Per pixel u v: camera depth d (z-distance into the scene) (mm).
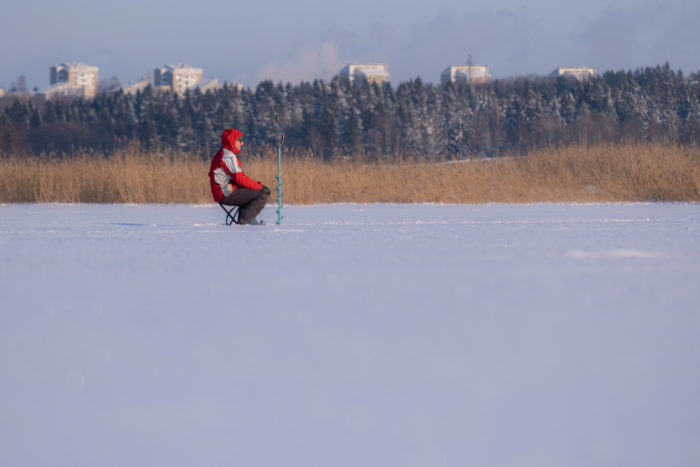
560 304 10836
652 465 5172
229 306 10789
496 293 11875
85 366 7543
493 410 6215
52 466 5176
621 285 12703
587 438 5656
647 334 8859
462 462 5242
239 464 5207
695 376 7094
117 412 6227
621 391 6676
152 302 11188
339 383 6930
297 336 8812
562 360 7676
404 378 7082
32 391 6734
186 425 5926
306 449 5449
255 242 21344
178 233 25391
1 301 11375
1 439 5652
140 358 7844
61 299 11492
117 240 22453
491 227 27844
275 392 6691
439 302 11055
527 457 5297
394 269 14891
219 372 7316
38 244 21188
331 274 14203
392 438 5645
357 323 9531
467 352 8016
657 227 27594
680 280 13258
